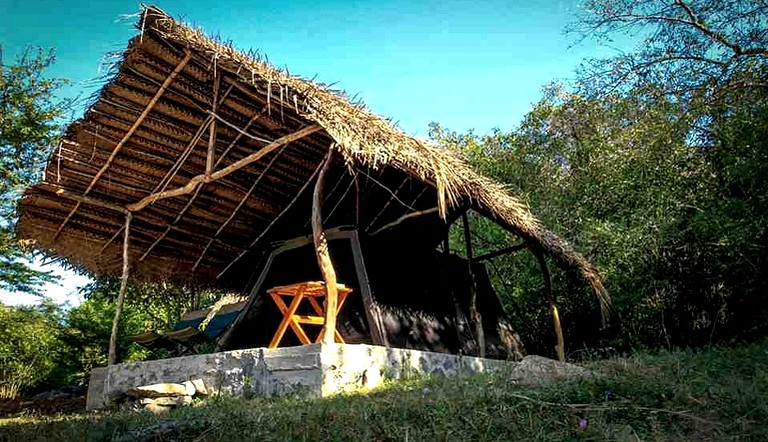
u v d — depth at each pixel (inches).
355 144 254.2
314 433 150.6
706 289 434.0
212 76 288.4
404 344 321.1
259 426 159.0
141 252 391.5
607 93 466.9
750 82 389.4
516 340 422.0
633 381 178.4
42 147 509.0
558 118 631.8
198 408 208.4
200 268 419.2
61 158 316.8
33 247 366.6
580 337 505.4
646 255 433.7
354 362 248.5
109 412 235.8
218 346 336.2
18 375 550.3
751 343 364.2
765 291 385.4
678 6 422.0
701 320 438.0
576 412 154.7
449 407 161.3
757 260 376.8
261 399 225.0
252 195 368.8
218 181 351.3
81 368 578.6
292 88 264.5
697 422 146.9
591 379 184.5
